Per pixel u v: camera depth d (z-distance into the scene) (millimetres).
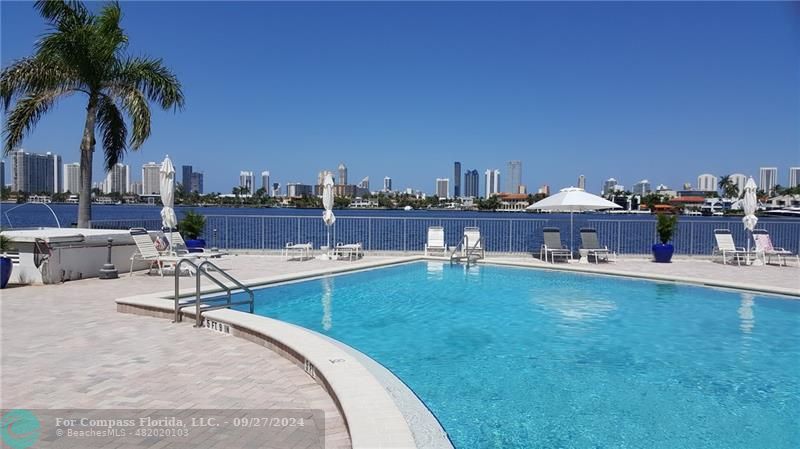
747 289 10898
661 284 12078
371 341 7230
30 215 36594
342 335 7535
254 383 4645
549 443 4156
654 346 7016
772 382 5645
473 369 6023
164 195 13891
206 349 5742
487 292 11102
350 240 24422
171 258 11523
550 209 15867
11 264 9930
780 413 4793
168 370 4980
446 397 5145
